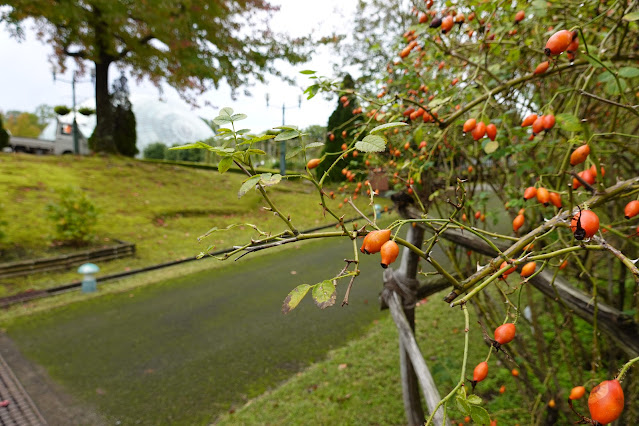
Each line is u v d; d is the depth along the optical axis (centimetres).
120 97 1767
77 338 442
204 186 1365
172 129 4469
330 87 138
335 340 422
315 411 297
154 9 1142
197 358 394
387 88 212
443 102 147
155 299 563
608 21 167
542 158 208
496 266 72
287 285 605
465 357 64
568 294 127
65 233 734
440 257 412
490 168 231
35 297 565
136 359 394
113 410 315
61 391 341
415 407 249
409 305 226
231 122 73
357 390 319
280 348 409
